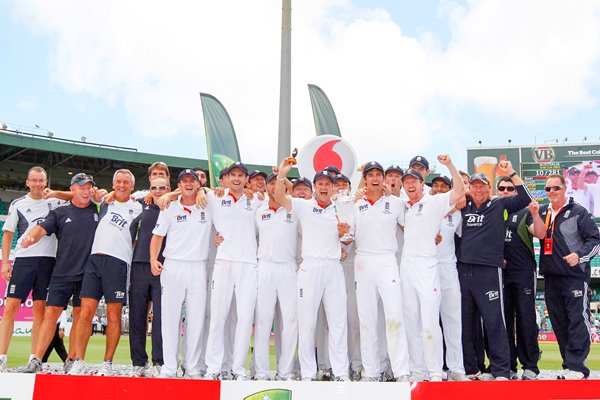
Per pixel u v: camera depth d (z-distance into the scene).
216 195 6.18
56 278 6.28
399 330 5.70
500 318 5.88
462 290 6.13
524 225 6.48
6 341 6.27
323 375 6.38
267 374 5.97
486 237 6.00
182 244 6.06
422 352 5.89
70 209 6.43
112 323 6.14
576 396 4.96
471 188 6.22
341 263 6.54
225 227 6.05
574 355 6.00
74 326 6.66
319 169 8.98
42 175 6.88
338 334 5.85
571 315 6.10
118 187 6.38
